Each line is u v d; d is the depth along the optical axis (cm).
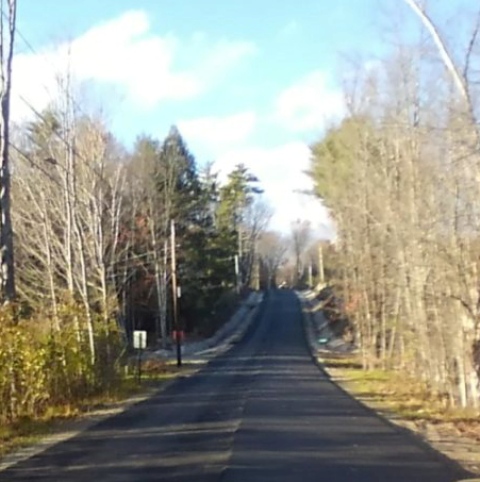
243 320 9912
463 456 1677
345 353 6769
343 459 1559
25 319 2988
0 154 2369
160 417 2458
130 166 7038
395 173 3853
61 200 4497
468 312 2695
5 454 1750
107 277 4878
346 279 5922
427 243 2975
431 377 3434
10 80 2377
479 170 2111
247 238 13062
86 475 1402
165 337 7088
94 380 3228
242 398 3108
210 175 10288
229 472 1384
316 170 7175
